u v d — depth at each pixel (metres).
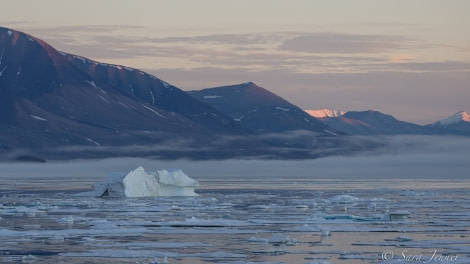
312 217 166.38
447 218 164.00
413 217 167.12
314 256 107.00
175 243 119.44
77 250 112.00
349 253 109.69
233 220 156.50
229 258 105.31
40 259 103.75
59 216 168.38
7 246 115.88
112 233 132.75
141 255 107.19
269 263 101.19
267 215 173.00
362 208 199.62
